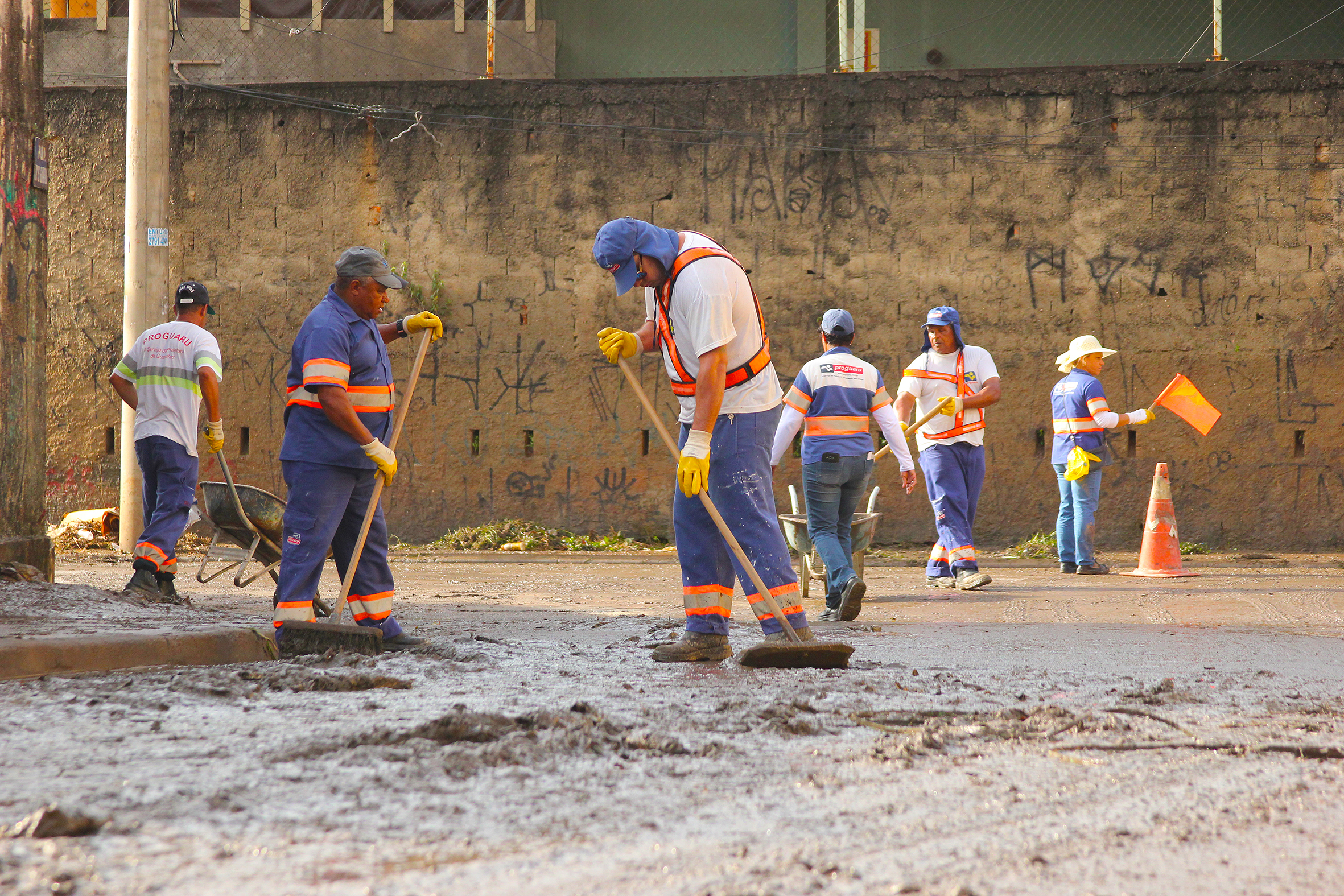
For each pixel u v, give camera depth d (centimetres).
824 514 1322
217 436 1305
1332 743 598
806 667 852
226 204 2539
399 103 2512
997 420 2402
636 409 2466
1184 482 2370
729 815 464
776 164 2453
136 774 499
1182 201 2373
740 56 2984
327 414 906
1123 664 899
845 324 1358
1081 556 1883
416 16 2772
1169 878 400
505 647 952
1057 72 2397
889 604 1448
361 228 2519
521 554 2328
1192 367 2369
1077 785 516
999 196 2411
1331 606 1388
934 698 723
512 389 2491
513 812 459
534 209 2491
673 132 2469
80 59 2722
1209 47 2891
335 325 912
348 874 384
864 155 2436
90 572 1788
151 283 2062
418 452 2505
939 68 2872
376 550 959
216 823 433
